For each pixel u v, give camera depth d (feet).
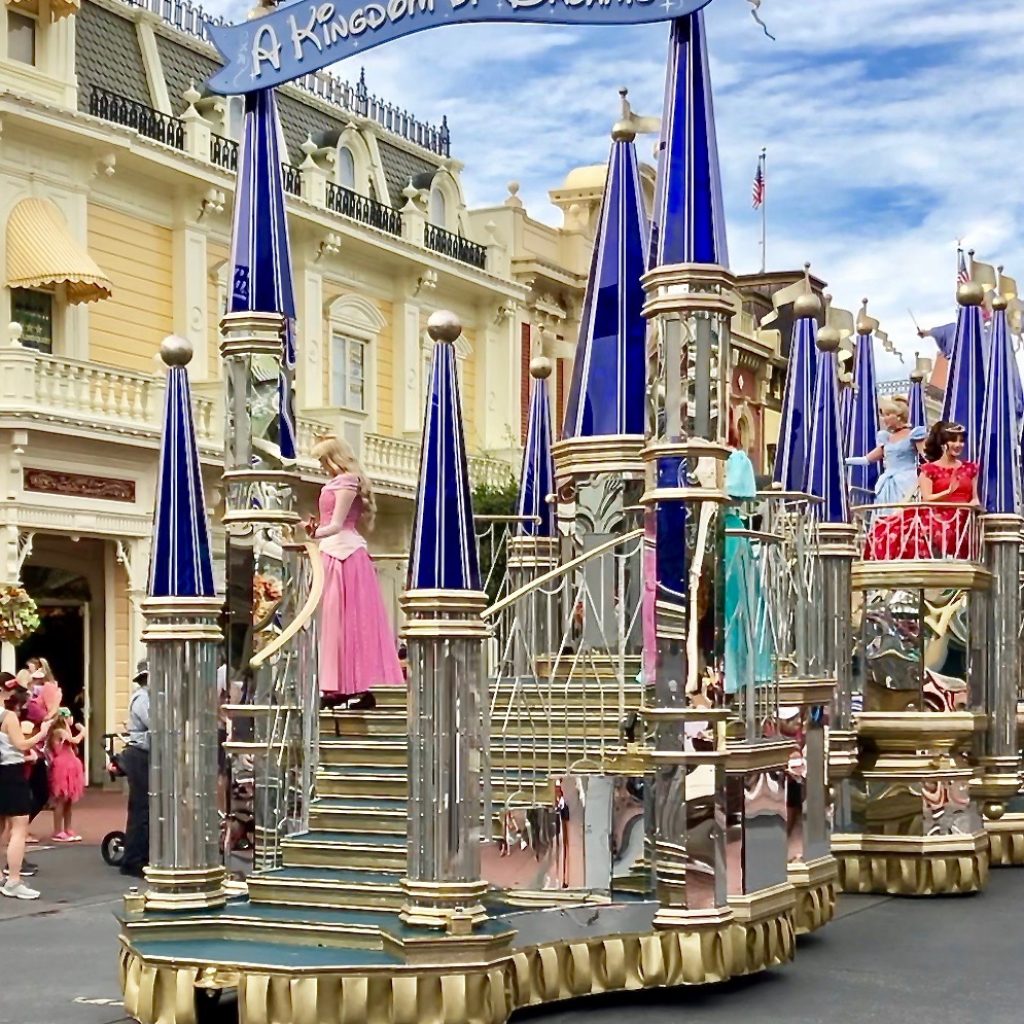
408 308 88.63
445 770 20.77
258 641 24.97
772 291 104.53
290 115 85.05
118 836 42.27
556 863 22.56
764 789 23.95
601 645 30.78
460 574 20.97
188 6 79.10
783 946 23.68
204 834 23.08
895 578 33.68
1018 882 34.88
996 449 36.52
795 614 28.58
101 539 67.51
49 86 66.64
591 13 22.95
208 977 20.68
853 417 47.96
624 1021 21.58
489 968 20.33
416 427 88.69
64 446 63.21
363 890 22.77
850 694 33.24
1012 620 36.40
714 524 22.72
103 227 69.67
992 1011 22.07
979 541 34.65
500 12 23.58
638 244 32.01
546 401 40.40
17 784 36.19
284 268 25.96
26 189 65.57
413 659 20.97
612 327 31.89
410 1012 20.07
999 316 36.96
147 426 66.18
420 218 89.10
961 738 33.37
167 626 23.26
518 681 24.45
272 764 24.52
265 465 25.41
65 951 28.55
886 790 33.30
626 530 31.24
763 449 103.76
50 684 47.39
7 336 64.54
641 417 31.63
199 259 74.59
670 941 22.31
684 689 22.62
